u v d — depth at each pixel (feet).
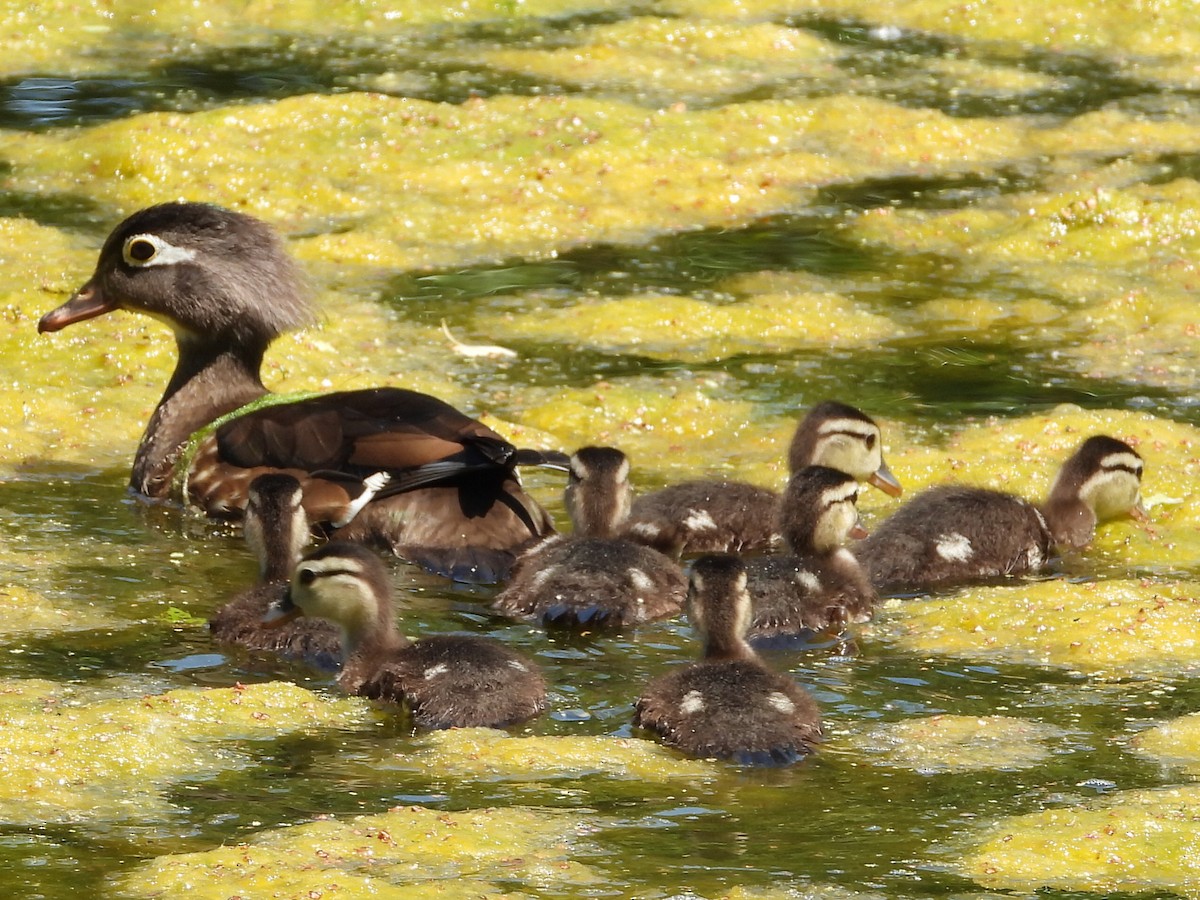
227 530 50.01
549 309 67.41
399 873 31.04
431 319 66.13
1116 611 43.93
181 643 42.04
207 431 51.52
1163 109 92.48
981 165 84.74
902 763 36.01
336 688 39.75
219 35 99.25
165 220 53.11
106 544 48.47
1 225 72.02
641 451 56.18
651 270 71.51
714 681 37.27
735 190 80.07
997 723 37.99
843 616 43.73
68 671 40.11
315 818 33.32
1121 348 64.80
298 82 90.84
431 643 39.37
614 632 43.29
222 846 32.04
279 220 75.61
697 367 62.54
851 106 89.51
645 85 92.89
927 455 55.01
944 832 32.99
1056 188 81.41
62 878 30.89
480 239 74.49
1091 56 100.78
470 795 34.37
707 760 35.94
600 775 35.24
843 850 32.27
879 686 40.24
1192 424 57.77
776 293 69.15
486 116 84.69
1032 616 44.11
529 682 38.70
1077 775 35.50
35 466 53.93
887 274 71.82
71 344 61.46
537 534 47.78
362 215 76.13
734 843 32.48
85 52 95.81
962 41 102.99
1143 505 52.26
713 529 49.42
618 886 30.73
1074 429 56.75
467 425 48.57
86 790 34.37
